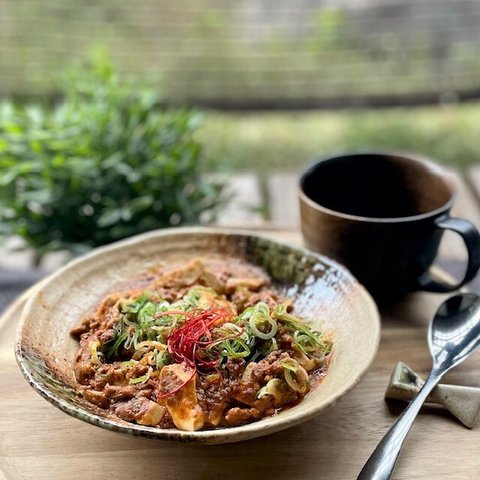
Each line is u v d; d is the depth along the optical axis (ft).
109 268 1.47
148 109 2.38
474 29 3.64
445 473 1.12
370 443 1.18
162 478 1.12
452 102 3.58
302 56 3.62
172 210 2.20
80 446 1.17
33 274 2.19
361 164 1.62
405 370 1.28
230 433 1.03
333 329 1.33
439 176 1.54
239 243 1.53
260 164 3.42
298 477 1.12
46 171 2.16
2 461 1.14
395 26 3.67
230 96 3.51
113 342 1.28
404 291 1.49
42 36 3.65
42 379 1.15
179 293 1.41
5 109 2.35
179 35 3.67
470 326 1.35
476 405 1.21
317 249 1.50
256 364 1.18
